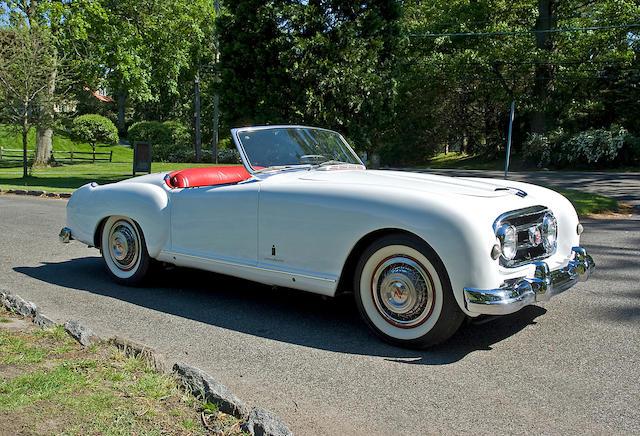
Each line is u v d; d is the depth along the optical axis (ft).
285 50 45.62
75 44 74.38
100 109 205.87
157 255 15.93
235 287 17.15
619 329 13.08
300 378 10.31
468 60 104.53
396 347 12.00
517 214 11.62
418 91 120.78
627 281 17.81
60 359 10.15
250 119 50.29
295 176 14.24
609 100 106.83
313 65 44.83
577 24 100.01
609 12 97.35
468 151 128.16
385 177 13.76
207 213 14.67
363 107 47.26
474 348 11.90
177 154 119.75
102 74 77.51
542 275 11.58
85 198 17.92
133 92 77.51
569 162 97.66
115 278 17.42
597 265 20.21
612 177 72.49
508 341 12.31
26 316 12.74
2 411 7.95
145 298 15.81
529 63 99.86
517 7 110.01
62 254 22.35
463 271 10.76
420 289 11.51
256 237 13.69
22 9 77.36
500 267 11.04
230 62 48.55
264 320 13.85
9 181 61.72
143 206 15.99
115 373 9.54
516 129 117.91
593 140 93.45
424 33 112.78
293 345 12.09
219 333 12.85
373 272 12.22
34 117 66.44
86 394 8.66
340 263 12.32
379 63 48.98
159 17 78.38
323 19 45.96
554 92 103.50
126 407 8.29
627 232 27.91
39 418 7.80
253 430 7.66
